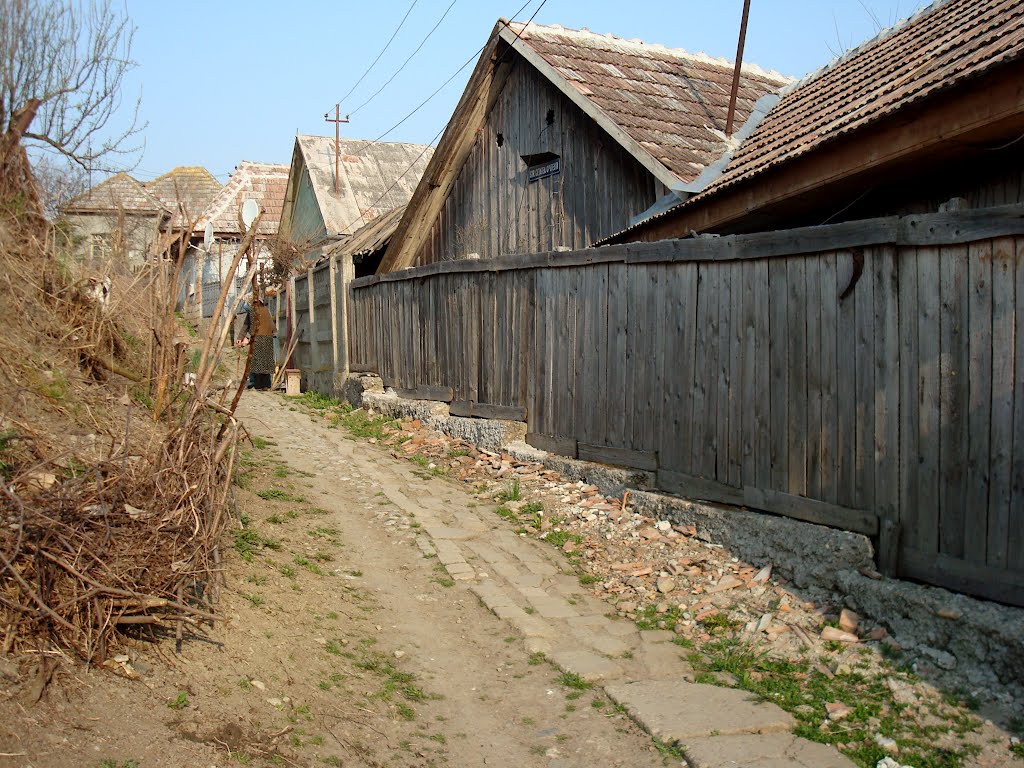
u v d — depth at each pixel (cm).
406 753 390
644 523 677
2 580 357
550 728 422
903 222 487
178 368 520
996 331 442
